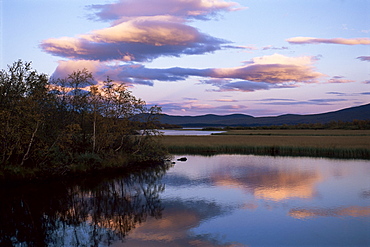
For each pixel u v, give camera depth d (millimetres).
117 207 12875
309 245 8531
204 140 55125
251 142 48469
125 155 26703
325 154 36406
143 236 9336
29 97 18375
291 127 165875
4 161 17344
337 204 12914
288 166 25969
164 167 26078
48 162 19750
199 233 9547
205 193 15398
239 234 9422
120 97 26656
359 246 8422
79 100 24688
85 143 24906
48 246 8648
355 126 144375
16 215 11773
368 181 18391
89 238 9242
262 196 14547
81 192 15898
